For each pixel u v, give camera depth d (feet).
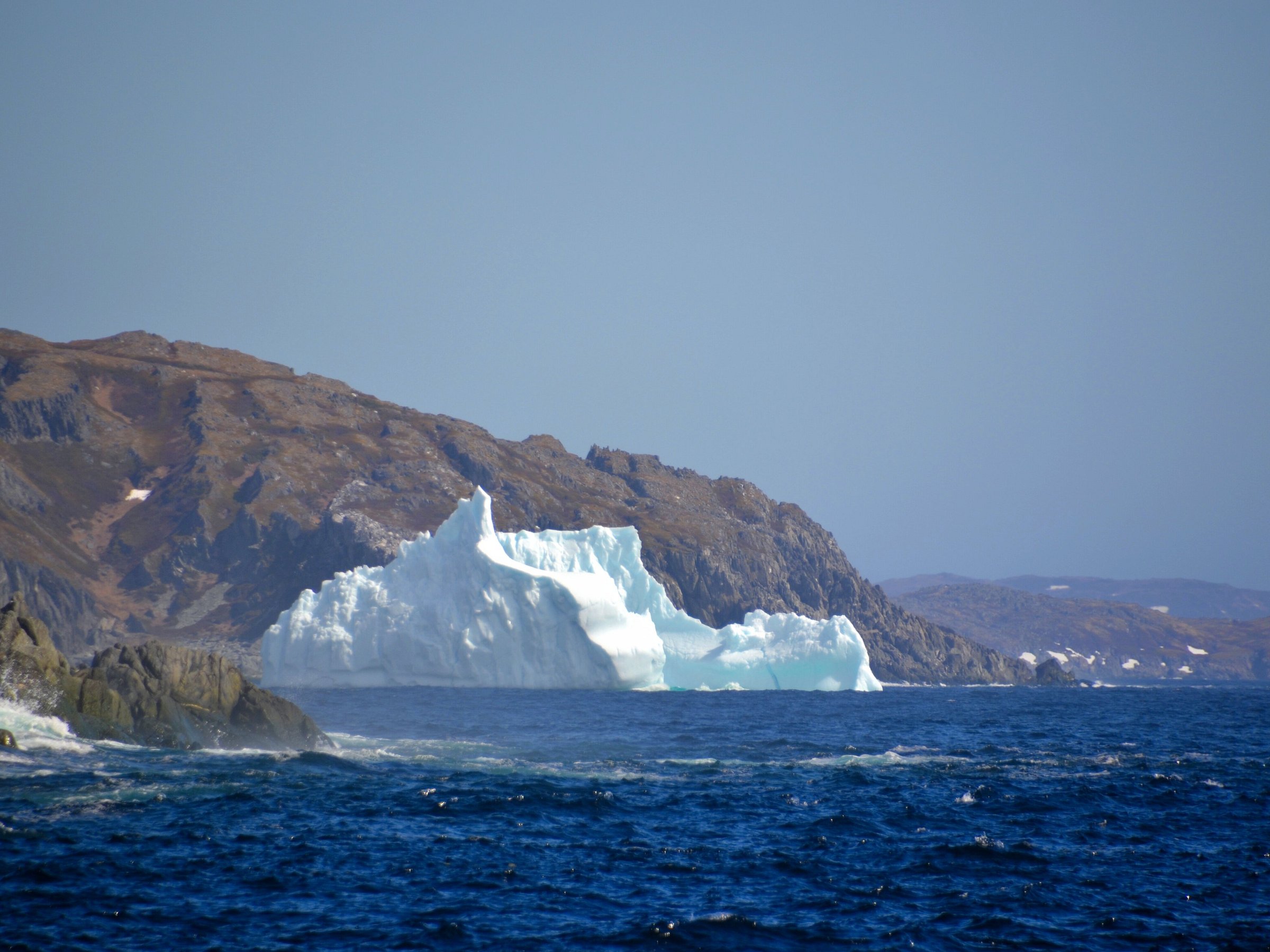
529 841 406.00
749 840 418.10
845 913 333.42
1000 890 359.25
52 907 313.12
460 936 304.91
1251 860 399.65
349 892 339.77
